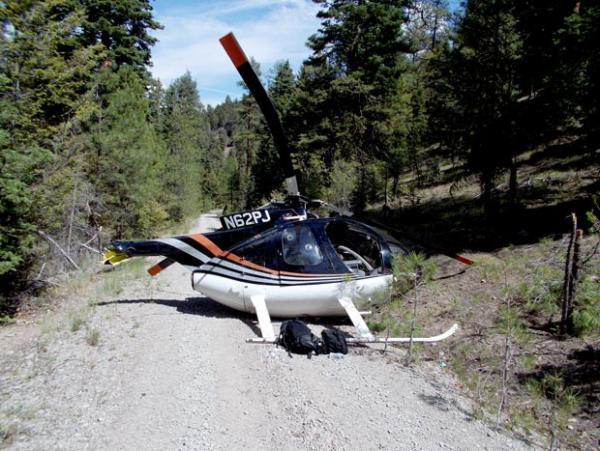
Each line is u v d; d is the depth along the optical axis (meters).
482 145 11.54
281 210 7.97
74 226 12.95
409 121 22.81
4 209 7.89
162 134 40.62
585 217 9.92
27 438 3.95
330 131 26.39
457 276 8.88
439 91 13.06
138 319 7.41
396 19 24.50
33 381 5.15
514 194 11.87
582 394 4.95
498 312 6.59
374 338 6.36
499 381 5.43
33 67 11.76
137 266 12.71
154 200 21.88
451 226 13.27
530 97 11.84
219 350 6.07
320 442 3.96
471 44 11.85
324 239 7.36
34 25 11.51
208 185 80.31
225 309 8.11
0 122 8.97
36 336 6.81
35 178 10.62
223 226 8.15
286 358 5.84
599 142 9.88
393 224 15.69
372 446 3.91
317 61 26.61
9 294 8.50
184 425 4.17
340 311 7.42
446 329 6.92
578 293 6.17
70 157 12.80
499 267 8.52
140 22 26.23
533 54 10.22
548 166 15.89
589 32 8.17
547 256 8.39
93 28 22.52
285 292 7.17
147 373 5.29
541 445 4.20
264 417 4.40
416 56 37.12
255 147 55.09
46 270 10.14
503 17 11.26
